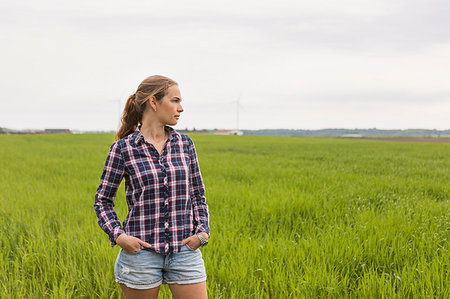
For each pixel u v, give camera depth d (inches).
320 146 1419.8
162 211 100.7
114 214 103.1
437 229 220.8
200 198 109.5
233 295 146.0
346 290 153.3
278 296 154.4
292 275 165.2
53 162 714.2
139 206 100.3
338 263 176.7
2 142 1584.6
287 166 626.5
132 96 107.4
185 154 106.2
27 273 179.0
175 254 101.7
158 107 102.1
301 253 188.1
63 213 297.0
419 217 248.7
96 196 103.1
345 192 346.3
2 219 271.3
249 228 239.8
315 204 291.6
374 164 671.8
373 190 355.6
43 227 248.1
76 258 193.5
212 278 165.6
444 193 358.6
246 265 173.6
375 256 180.9
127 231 101.6
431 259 179.9
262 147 1326.3
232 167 597.3
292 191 342.0
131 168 100.4
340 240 200.4
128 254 101.1
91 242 206.8
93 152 999.6
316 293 153.7
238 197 335.0
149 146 102.2
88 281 165.0
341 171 545.3
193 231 104.7
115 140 110.8
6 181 466.3
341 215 265.3
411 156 888.9
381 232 211.2
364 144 1642.5
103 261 181.3
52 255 193.6
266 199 313.3
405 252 183.3
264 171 541.6
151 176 99.7
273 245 199.9
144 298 103.1
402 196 335.0
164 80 102.8
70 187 421.1
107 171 102.0
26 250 205.5
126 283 102.2
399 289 148.3
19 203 327.6
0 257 192.7
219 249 196.7
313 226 242.1
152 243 100.2
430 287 145.6
